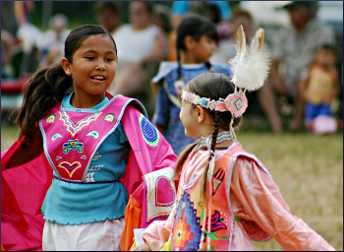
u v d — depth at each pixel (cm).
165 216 661
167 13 2105
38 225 770
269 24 2514
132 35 2061
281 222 529
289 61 2181
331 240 977
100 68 678
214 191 550
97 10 2164
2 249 773
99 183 679
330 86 2117
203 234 547
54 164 690
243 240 548
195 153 578
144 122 696
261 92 2139
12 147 761
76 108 705
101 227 671
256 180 542
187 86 580
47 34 2580
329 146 1845
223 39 1933
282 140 1955
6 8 2952
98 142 677
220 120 562
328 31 2180
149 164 673
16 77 2366
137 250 594
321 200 1228
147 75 2067
